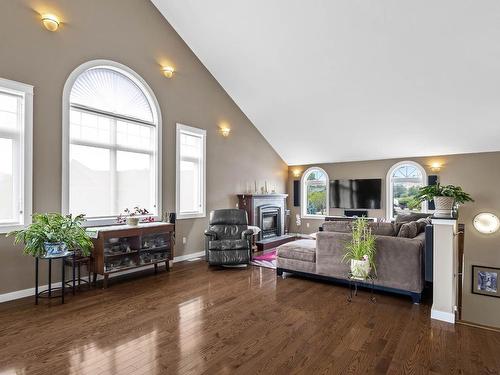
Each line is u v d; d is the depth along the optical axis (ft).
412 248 10.57
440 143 21.07
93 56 13.46
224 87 20.94
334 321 9.10
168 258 15.11
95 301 10.76
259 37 16.26
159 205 16.34
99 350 7.37
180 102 17.74
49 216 10.78
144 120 15.94
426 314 9.67
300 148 25.98
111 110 14.55
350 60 16.12
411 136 21.06
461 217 21.56
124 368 6.61
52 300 10.87
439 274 9.28
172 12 16.47
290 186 29.25
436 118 18.72
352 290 12.01
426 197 9.92
